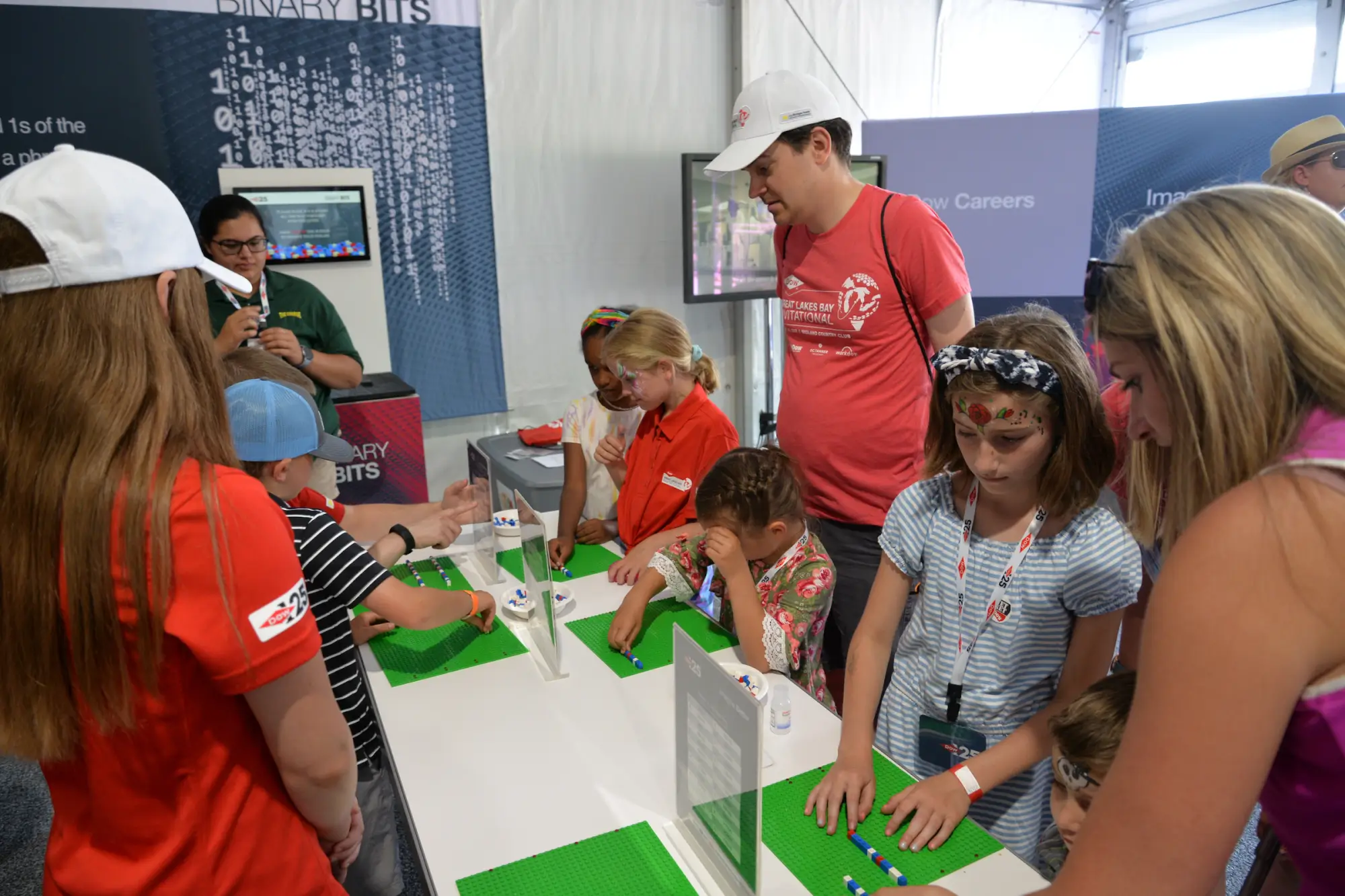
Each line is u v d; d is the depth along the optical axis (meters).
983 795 1.22
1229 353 0.54
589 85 3.60
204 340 0.77
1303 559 0.51
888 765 1.17
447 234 3.44
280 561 0.78
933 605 1.34
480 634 1.61
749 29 3.79
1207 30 4.25
